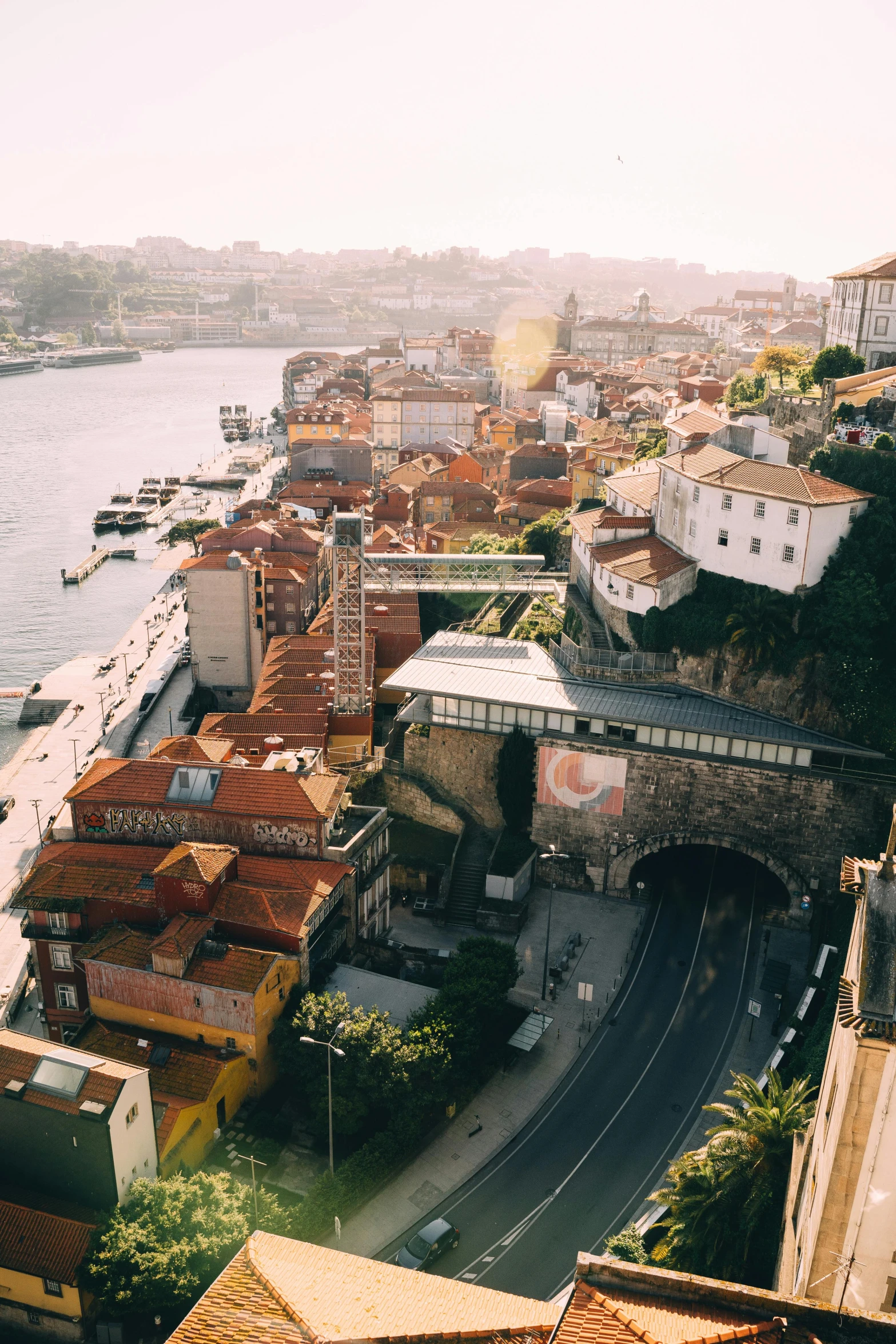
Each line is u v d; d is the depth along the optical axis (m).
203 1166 67.81
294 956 75.12
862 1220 42.03
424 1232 62.09
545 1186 67.88
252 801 82.88
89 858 82.62
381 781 112.44
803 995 84.12
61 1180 60.91
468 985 77.19
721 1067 78.19
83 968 78.38
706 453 108.56
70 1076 61.16
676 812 96.12
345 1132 69.12
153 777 85.25
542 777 100.19
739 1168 55.91
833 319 149.12
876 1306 42.78
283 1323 37.41
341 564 116.38
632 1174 68.88
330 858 82.19
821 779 90.81
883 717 91.38
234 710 157.00
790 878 93.56
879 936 42.94
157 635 191.88
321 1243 62.25
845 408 114.56
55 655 189.00
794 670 95.94
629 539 117.50
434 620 161.25
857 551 94.44
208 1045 72.88
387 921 94.62
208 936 75.25
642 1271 35.16
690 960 90.38
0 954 97.81
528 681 105.81
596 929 94.62
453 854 101.44
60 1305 57.91
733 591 100.94
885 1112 40.41
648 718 95.94
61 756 143.62
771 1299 34.00
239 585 152.50
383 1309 39.25
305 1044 71.06
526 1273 61.00
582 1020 83.25
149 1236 56.94
